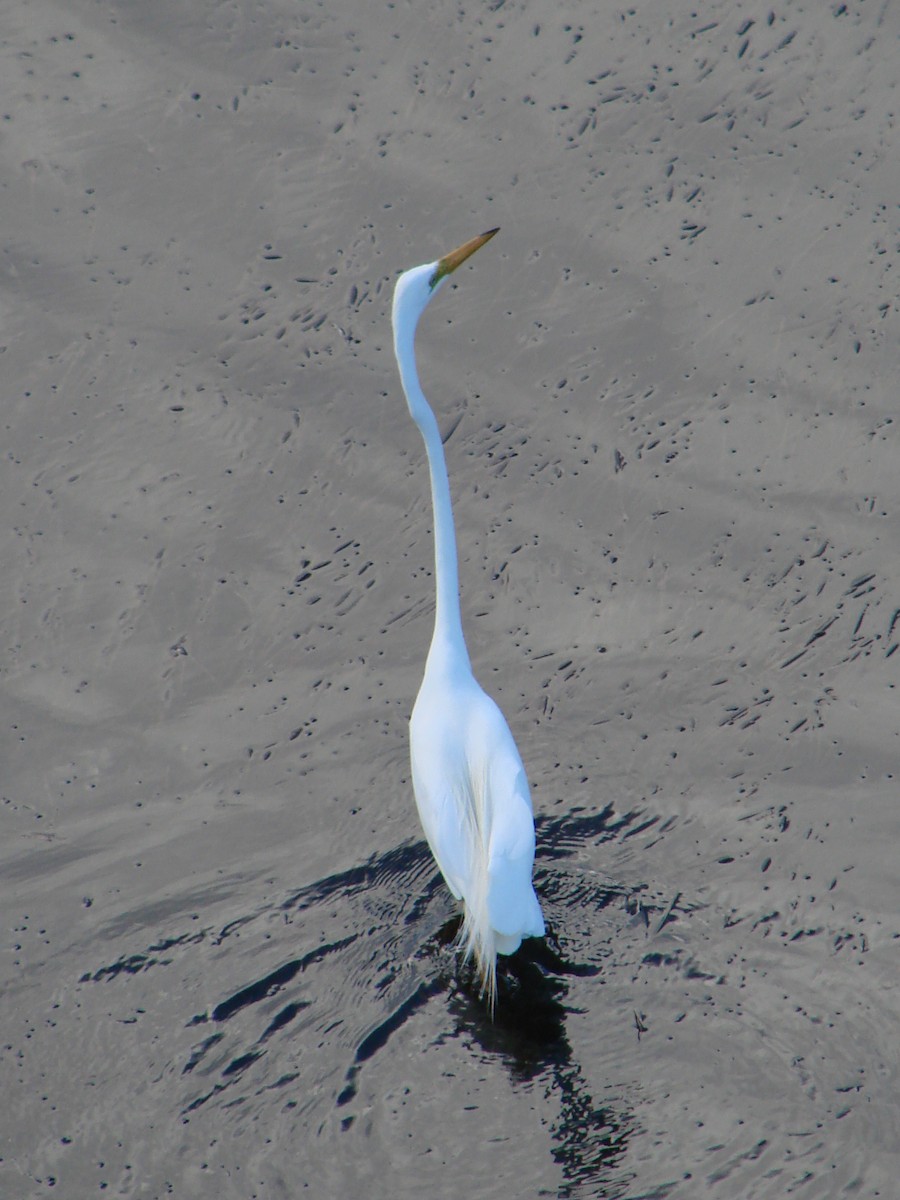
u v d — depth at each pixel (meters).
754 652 11.02
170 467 13.02
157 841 10.14
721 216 14.62
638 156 15.27
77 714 11.19
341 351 13.83
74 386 13.79
